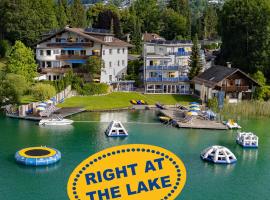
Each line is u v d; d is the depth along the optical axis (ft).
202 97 344.90
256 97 346.74
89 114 295.89
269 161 209.36
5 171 184.55
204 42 616.39
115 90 366.22
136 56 484.74
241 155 217.36
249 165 202.80
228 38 425.28
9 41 442.50
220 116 298.76
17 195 162.20
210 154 204.23
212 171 192.13
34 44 401.29
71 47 374.84
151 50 410.11
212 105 318.45
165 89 367.66
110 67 385.70
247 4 402.31
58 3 583.58
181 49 396.37
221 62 431.02
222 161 201.87
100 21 591.37
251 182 182.09
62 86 334.65
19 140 227.61
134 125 268.62
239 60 400.67
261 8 390.21
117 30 578.66
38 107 273.75
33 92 300.40
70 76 344.08
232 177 186.50
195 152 216.33
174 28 623.77
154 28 631.97
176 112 302.25
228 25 416.67
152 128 262.06
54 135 238.89
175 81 366.43
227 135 252.21
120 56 398.01
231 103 325.01
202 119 283.79
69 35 376.07
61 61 375.25
